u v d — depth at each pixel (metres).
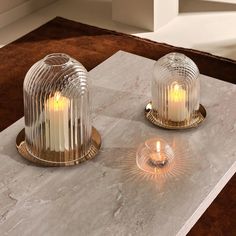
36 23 4.07
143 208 1.98
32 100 2.09
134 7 3.95
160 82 2.26
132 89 2.49
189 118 2.31
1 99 3.30
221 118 2.34
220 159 2.16
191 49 3.74
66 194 2.03
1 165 2.14
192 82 2.26
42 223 1.93
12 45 3.79
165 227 1.92
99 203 2.00
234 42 3.83
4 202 2.00
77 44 3.79
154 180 2.08
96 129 2.29
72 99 2.08
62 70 2.10
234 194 2.71
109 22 4.07
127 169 2.12
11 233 1.90
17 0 4.09
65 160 2.14
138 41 3.82
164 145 2.14
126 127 2.30
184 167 2.13
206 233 2.53
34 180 2.08
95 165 2.14
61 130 2.10
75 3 4.36
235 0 4.36
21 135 2.26
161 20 3.98
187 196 2.02
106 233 1.90
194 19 4.10
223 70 3.53
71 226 1.92
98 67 2.62
